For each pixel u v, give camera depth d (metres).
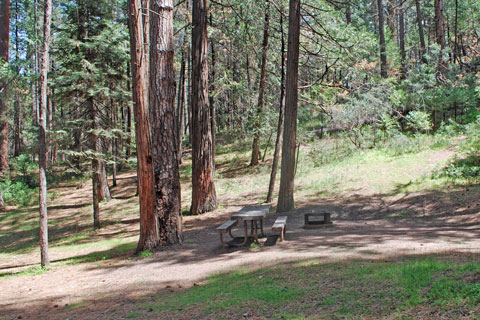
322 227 10.84
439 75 22.03
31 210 22.97
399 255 6.48
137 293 6.68
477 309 3.34
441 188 13.04
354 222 11.44
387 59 23.81
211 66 20.48
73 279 8.63
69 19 17.91
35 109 35.47
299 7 13.64
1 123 28.27
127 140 19.45
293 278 5.76
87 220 19.08
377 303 4.07
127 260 9.88
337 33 16.89
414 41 37.78
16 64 20.62
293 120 13.84
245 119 21.95
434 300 3.79
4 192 25.39
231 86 20.11
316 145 22.91
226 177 22.22
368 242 8.08
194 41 15.91
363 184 15.66
